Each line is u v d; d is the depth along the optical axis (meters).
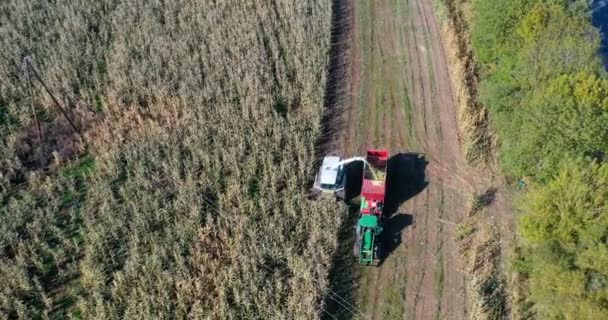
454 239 33.53
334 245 32.56
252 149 38.69
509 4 40.09
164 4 53.56
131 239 33.31
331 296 30.86
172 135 40.03
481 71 45.00
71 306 30.73
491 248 32.75
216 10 51.53
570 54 35.50
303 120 40.91
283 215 34.62
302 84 43.78
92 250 32.47
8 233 33.53
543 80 35.44
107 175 37.69
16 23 51.38
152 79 44.97
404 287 31.28
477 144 38.91
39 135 40.44
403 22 51.94
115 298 30.42
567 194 27.66
